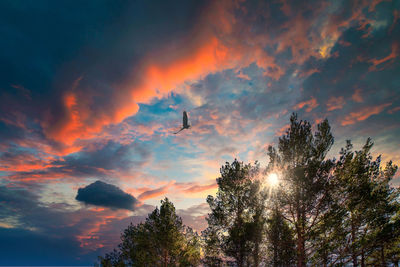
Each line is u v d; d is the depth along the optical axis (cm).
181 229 2100
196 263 1955
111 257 2122
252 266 1568
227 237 1689
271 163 1609
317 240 1359
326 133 1478
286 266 1411
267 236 1532
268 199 1599
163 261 2027
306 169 1402
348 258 1307
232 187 1784
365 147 1466
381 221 1347
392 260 1381
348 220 1395
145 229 2150
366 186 1341
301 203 1425
